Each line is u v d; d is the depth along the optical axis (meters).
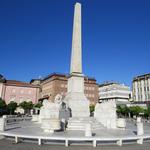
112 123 23.64
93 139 13.96
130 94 125.25
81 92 28.39
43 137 14.16
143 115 71.06
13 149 12.27
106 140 14.11
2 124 19.20
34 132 17.84
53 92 92.81
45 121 18.92
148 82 96.06
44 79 108.88
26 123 30.48
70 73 29.75
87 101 28.22
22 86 91.62
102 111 25.02
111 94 125.56
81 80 28.73
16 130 19.53
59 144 14.24
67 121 22.78
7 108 66.06
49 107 28.42
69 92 29.22
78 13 31.03
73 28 30.53
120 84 127.50
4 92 87.56
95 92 101.12
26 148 12.62
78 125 22.05
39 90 103.81
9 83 89.44
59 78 94.38
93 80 101.94
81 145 14.05
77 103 27.58
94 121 24.75
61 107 27.25
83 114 27.48
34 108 75.19
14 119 34.81
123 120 23.78
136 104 95.19
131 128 24.39
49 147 13.09
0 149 12.23
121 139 14.37
